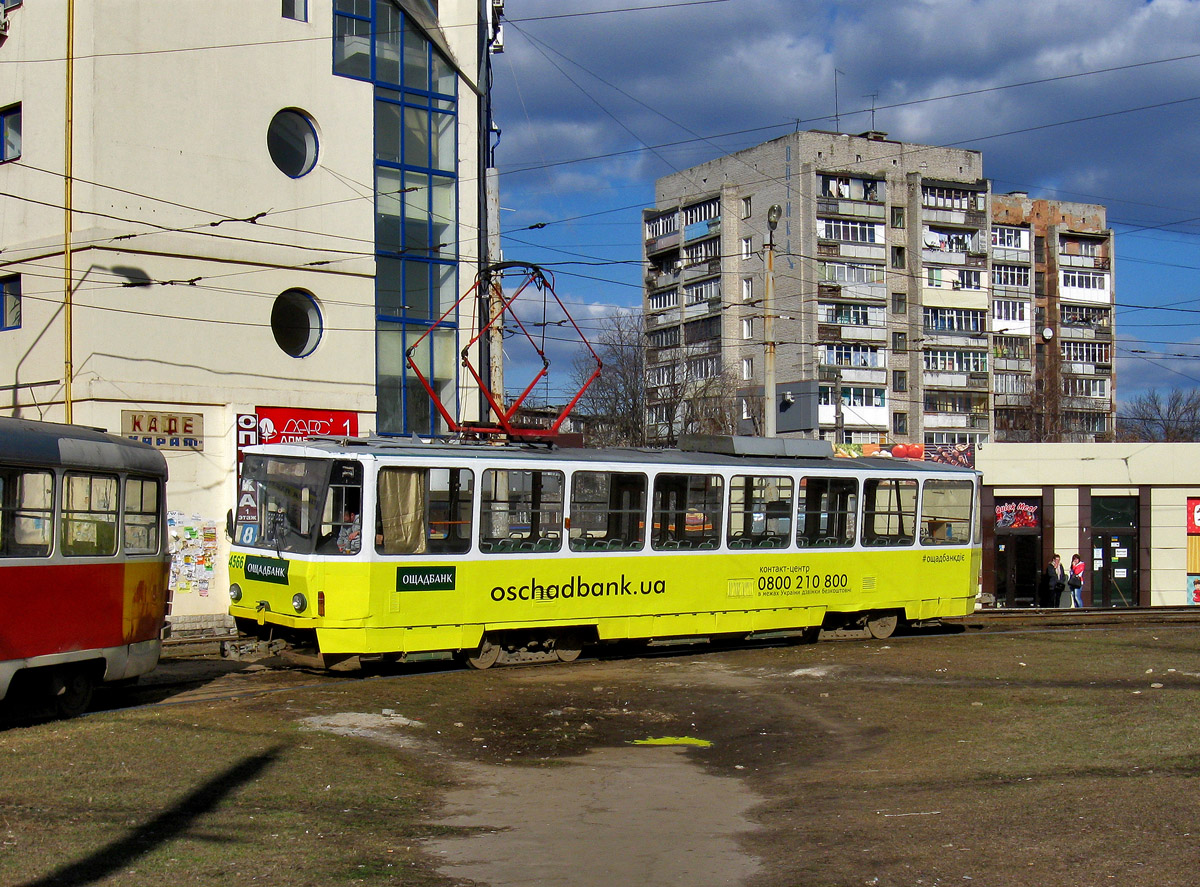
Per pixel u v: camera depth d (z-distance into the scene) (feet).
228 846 22.43
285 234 75.20
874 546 65.51
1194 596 122.93
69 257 67.77
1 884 19.21
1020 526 122.21
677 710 42.57
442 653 50.34
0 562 34.04
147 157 69.56
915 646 62.03
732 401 182.91
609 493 55.06
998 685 47.09
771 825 25.70
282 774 29.43
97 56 67.82
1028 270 219.82
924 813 25.36
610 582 54.65
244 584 49.83
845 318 196.03
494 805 28.12
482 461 50.90
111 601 38.40
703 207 212.64
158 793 26.45
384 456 48.11
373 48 80.48
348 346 77.56
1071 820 23.48
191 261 70.95
